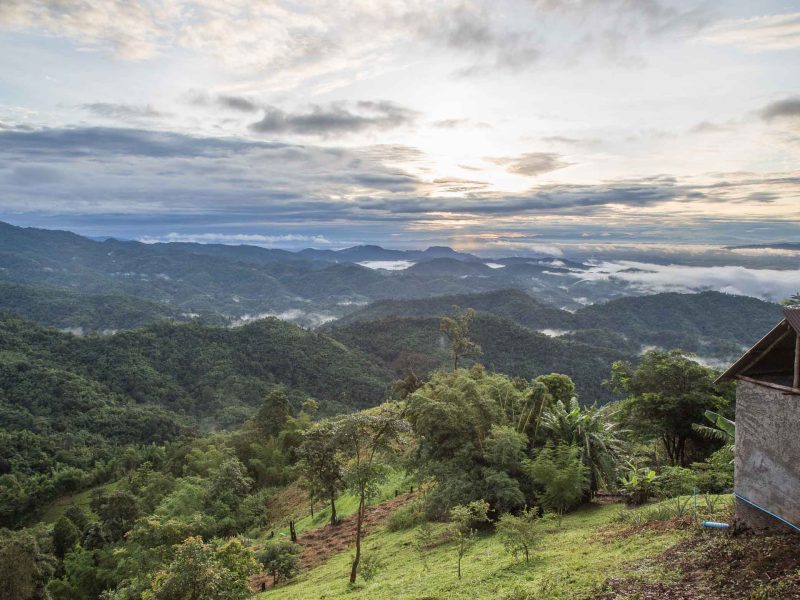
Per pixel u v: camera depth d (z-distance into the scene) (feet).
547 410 79.87
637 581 32.48
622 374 99.60
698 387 87.15
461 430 74.90
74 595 109.09
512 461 69.46
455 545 62.54
